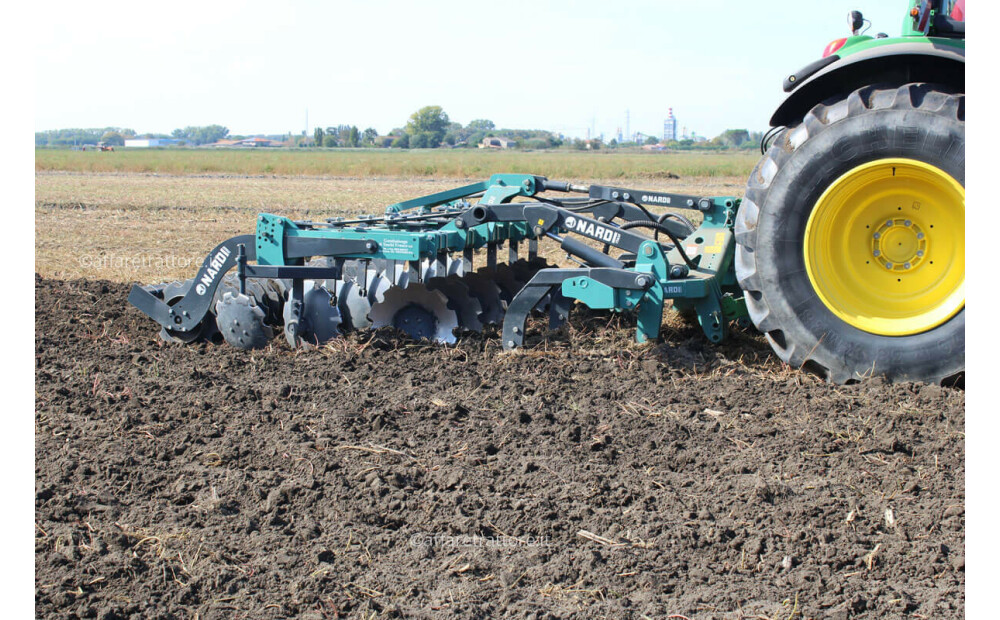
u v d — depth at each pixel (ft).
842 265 17.85
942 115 16.40
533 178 24.80
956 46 16.80
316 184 100.53
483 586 10.71
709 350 20.57
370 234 20.58
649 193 23.53
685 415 16.28
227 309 20.74
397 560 11.34
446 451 14.65
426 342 20.86
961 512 12.25
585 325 22.66
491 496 13.04
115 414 16.26
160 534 11.87
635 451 14.67
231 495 13.05
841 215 17.65
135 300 21.77
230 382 18.31
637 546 11.59
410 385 18.04
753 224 18.24
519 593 10.54
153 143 553.23
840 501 12.75
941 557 11.18
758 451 14.64
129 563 11.09
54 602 10.18
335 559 11.35
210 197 74.18
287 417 16.20
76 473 13.75
